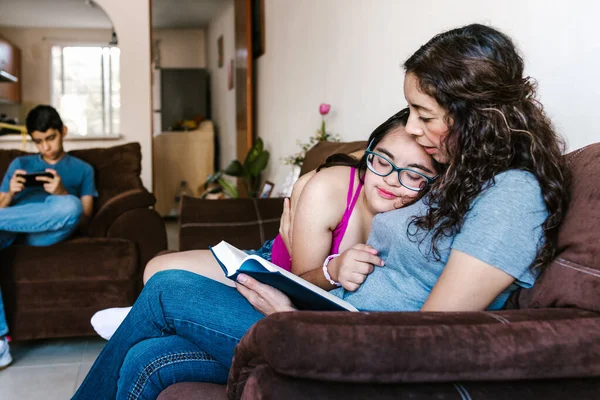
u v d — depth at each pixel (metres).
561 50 1.54
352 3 3.01
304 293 0.99
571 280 0.91
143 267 2.87
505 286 0.94
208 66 9.25
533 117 0.99
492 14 1.83
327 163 1.35
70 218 2.61
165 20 8.70
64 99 8.99
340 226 1.29
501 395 0.77
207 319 1.10
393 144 1.11
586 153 1.04
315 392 0.75
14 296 2.52
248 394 0.79
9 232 2.57
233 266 1.07
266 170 5.17
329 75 3.40
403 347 0.74
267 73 5.09
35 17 8.09
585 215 0.94
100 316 1.76
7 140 4.77
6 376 2.32
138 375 1.11
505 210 0.93
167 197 7.64
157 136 7.56
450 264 0.95
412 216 1.05
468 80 0.94
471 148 0.97
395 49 2.52
